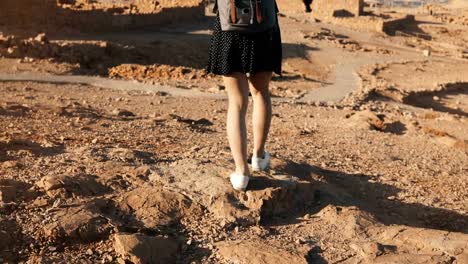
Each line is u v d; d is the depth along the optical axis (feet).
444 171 34.91
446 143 48.57
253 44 18.31
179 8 183.32
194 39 148.56
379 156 37.45
